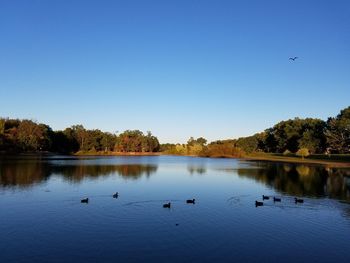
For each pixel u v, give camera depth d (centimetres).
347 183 7269
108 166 11319
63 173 8394
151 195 5444
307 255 2848
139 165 12462
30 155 18312
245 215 4125
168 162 15588
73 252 2802
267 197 5212
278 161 16288
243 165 13162
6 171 8488
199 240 3155
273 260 2730
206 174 9169
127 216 3972
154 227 3531
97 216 3947
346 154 19200
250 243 3105
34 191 5578
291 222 3838
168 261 2652
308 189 6319
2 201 4744
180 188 6312
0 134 17325
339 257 2819
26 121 19800
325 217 4078
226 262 2666
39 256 2712
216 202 4922
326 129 19612
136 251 2844
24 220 3753
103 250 2855
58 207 4403
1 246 2930
